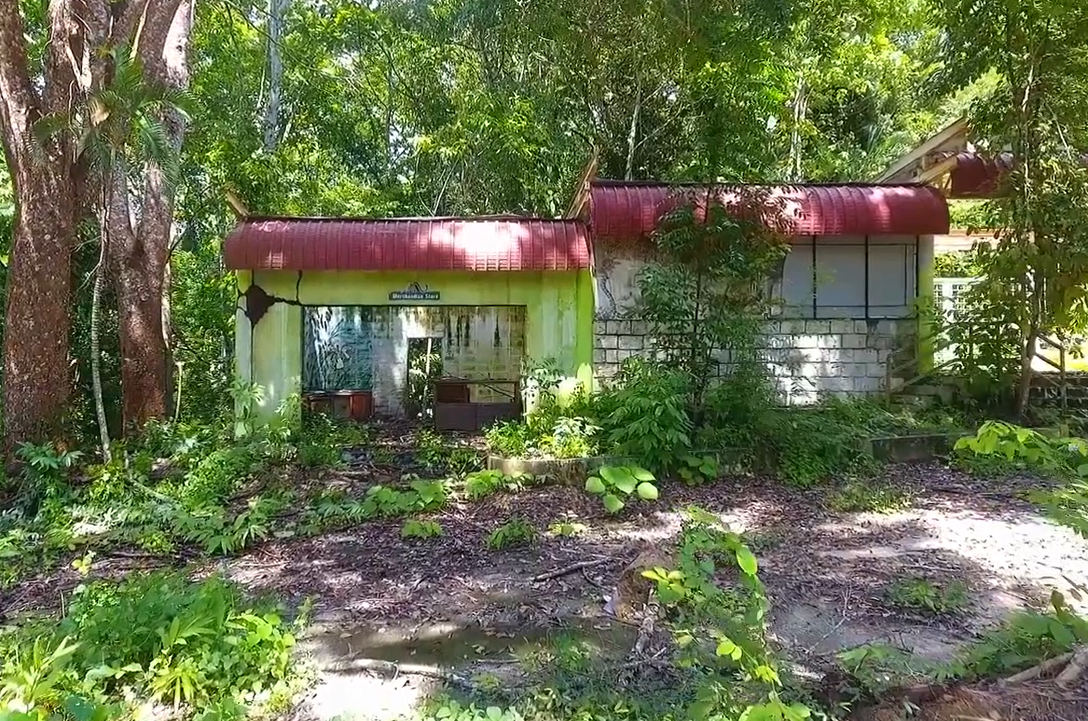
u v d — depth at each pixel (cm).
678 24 1221
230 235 1077
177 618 441
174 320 1509
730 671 410
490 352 1580
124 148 930
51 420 900
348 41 1945
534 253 1084
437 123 1888
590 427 970
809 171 2116
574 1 1412
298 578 630
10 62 879
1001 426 337
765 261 979
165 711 394
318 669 455
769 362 1092
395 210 1886
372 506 800
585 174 1129
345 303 1113
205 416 1321
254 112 1830
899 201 1094
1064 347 1097
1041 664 373
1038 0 972
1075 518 345
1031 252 1024
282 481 900
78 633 446
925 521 752
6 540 704
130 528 759
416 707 405
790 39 1503
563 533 733
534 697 408
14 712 289
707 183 1046
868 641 479
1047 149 1028
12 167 898
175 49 1191
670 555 566
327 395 1437
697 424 984
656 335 1021
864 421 1027
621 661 450
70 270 948
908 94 2162
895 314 1160
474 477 870
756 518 775
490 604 566
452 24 1766
